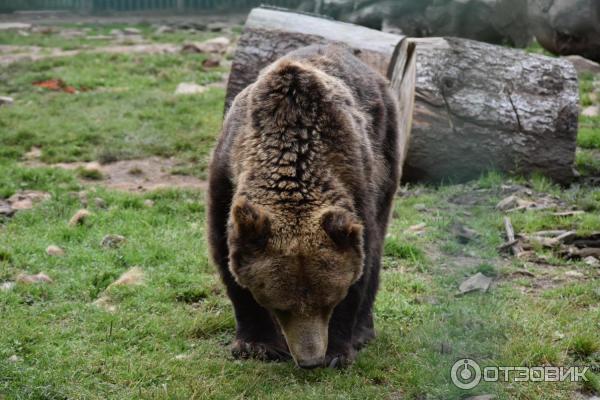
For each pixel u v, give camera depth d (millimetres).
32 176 10234
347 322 5328
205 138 12023
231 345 5738
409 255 7645
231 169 5031
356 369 5387
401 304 6461
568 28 15570
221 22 25422
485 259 7418
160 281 6945
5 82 15828
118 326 6059
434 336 5766
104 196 9484
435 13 17000
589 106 13133
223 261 5277
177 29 23734
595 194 9289
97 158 11359
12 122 12922
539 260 7445
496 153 9820
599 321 5980
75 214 8656
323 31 9453
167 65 17516
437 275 7141
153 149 11672
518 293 6598
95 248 7824
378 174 5504
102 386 5168
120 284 6832
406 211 8906
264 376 5285
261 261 4488
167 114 13336
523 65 10000
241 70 9672
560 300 6395
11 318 6105
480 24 16953
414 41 10195
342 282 4508
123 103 14094
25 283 6832
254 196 4660
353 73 5641
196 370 5387
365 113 5477
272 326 5617
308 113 4789
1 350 5512
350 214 4617
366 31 9641
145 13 27547
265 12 9891
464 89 9820
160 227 8469
